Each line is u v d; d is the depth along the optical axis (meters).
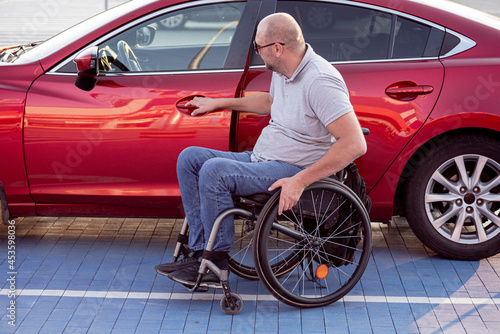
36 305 3.73
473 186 4.23
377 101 4.07
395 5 4.21
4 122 4.16
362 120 4.08
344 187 3.58
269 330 3.49
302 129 3.56
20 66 4.25
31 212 4.36
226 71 4.20
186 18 4.24
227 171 3.49
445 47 4.18
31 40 13.03
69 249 4.49
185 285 3.77
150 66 4.24
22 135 4.18
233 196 3.69
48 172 4.23
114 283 4.02
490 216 4.26
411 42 4.20
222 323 3.57
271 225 3.49
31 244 4.56
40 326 3.50
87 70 4.03
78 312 3.66
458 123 4.08
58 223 4.96
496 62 4.10
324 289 3.96
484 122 4.07
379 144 4.11
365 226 3.68
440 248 4.32
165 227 4.91
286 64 3.50
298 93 3.51
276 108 3.68
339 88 3.42
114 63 4.23
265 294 3.91
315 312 3.69
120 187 4.25
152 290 3.94
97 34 4.25
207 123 4.10
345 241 3.75
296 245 3.80
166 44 4.24
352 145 3.37
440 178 4.23
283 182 3.44
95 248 4.52
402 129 4.09
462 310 3.71
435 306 3.75
